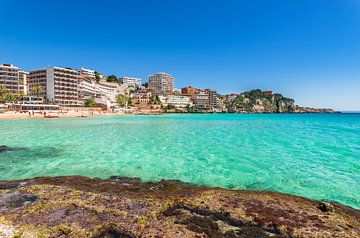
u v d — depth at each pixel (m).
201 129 39.69
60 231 6.05
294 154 17.69
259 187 10.73
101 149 19.95
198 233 6.13
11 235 5.80
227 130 37.66
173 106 192.75
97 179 11.62
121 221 6.53
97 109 126.50
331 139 26.11
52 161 15.80
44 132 33.28
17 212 7.03
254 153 18.16
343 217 7.18
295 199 8.73
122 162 15.47
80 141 24.58
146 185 10.57
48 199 7.99
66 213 6.94
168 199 8.19
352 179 11.66
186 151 19.02
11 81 123.94
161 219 6.84
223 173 12.90
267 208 7.59
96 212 7.00
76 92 131.38
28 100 109.12
